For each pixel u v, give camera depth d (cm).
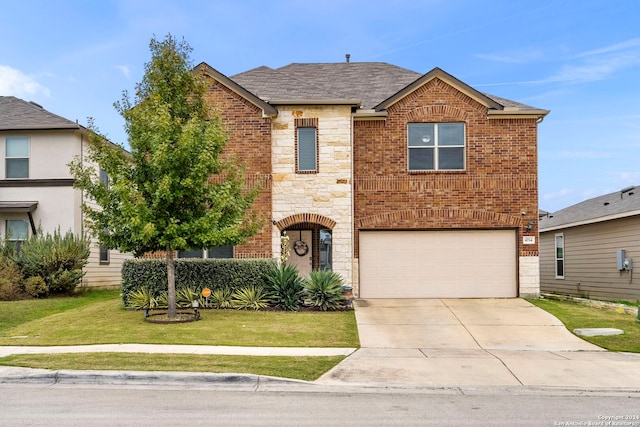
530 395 827
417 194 1800
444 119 1806
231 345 1123
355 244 1802
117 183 1284
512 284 1792
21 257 1878
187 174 1338
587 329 1309
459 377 916
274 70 2105
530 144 1802
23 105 2220
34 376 892
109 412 712
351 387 862
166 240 1319
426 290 1797
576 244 2434
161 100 1397
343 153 1759
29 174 2084
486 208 1792
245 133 1758
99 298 1919
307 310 1552
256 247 1742
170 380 883
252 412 718
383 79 2078
